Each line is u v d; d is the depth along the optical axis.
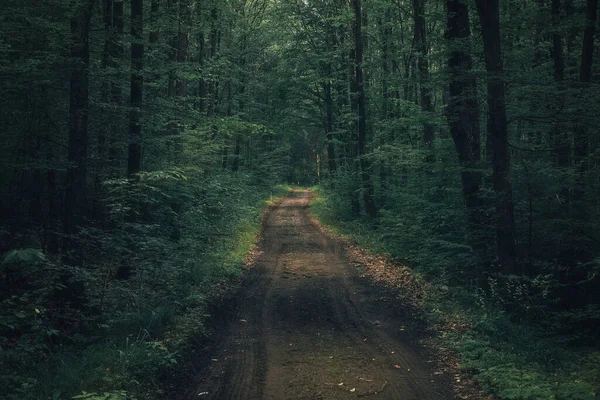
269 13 30.00
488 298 10.84
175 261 12.04
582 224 10.49
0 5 8.16
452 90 11.84
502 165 10.36
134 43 11.59
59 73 8.61
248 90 31.31
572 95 9.80
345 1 27.16
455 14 12.05
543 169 10.45
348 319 10.06
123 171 14.38
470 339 7.99
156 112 12.68
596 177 10.70
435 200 15.48
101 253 9.87
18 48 9.16
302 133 42.06
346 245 20.06
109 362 6.48
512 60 14.09
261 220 27.78
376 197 23.92
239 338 8.70
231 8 24.70
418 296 11.51
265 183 39.44
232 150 31.89
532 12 12.39
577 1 15.02
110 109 10.92
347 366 7.27
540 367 7.04
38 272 9.15
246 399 6.05
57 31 8.87
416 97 25.28
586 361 7.77
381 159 19.78
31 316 7.57
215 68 18.75
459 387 6.40
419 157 16.33
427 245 13.91
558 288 11.28
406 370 7.08
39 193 12.59
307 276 14.38
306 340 8.61
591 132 10.77
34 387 5.74
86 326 7.97
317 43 29.78
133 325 8.27
